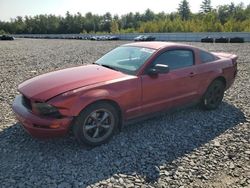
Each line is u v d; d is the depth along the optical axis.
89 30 114.94
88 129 4.05
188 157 4.01
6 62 14.05
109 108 4.18
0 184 3.29
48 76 4.48
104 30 116.19
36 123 3.77
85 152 4.06
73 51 21.50
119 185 3.34
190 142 4.46
